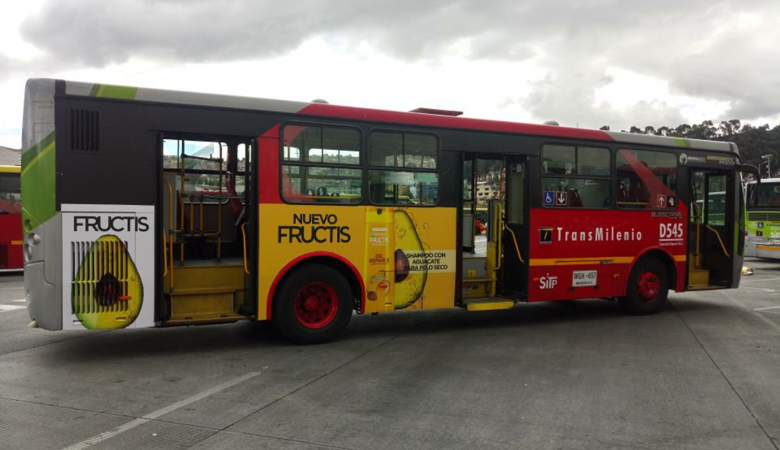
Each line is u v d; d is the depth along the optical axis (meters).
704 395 4.93
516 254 8.05
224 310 6.45
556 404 4.66
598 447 3.78
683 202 9.25
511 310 9.53
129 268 5.80
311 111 6.54
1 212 13.69
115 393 4.84
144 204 5.86
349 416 4.33
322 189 6.62
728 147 9.65
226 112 6.17
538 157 7.95
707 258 10.04
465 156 7.67
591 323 8.37
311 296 6.71
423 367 5.79
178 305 6.20
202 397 4.75
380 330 7.72
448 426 4.14
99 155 5.69
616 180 8.61
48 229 5.53
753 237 17.92
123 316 5.80
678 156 9.19
